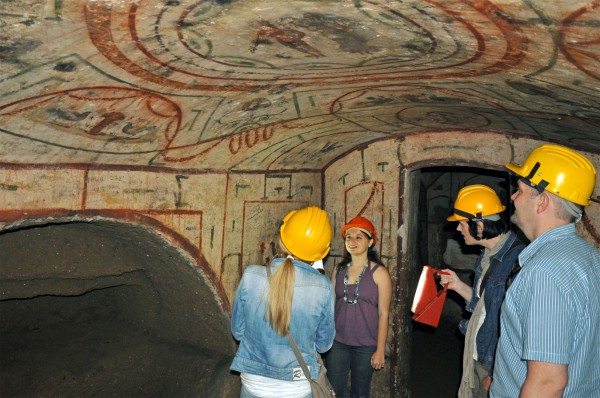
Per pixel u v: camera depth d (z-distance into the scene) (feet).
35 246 15.29
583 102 10.88
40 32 7.79
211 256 16.49
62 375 16.02
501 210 11.21
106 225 14.66
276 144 16.14
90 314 19.13
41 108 10.07
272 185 18.12
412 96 12.65
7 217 12.10
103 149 12.85
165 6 7.43
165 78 10.04
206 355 17.35
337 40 8.72
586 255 7.04
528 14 7.17
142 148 13.42
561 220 7.40
